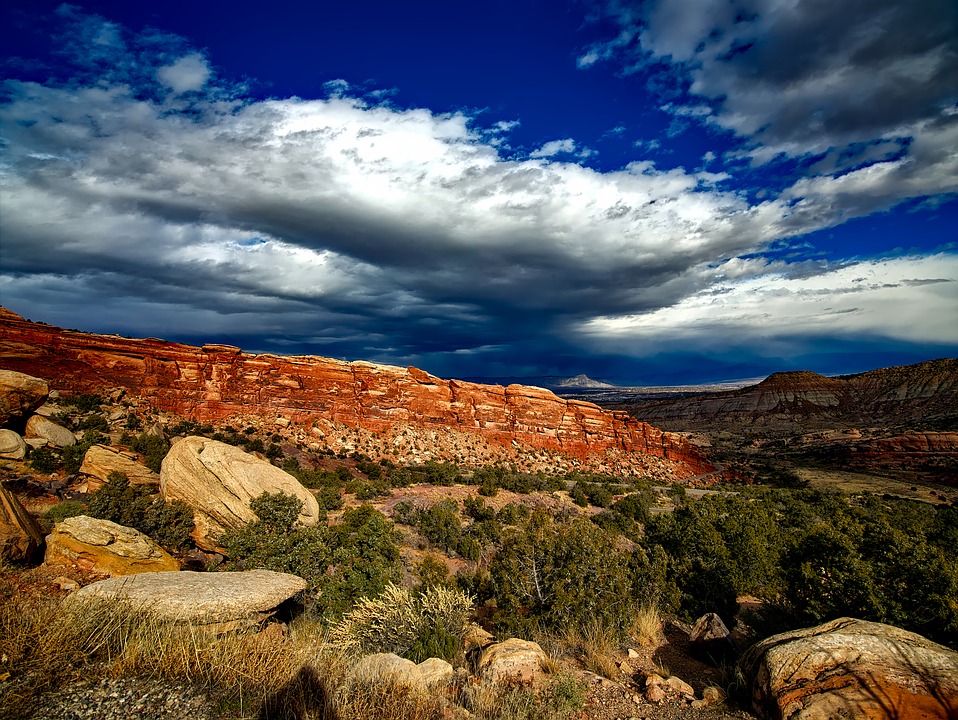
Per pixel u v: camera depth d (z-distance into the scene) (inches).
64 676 219.5
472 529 1077.1
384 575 494.6
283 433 2192.4
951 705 247.3
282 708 219.8
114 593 299.9
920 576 371.2
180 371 2190.0
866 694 253.3
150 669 238.1
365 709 227.9
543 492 1940.2
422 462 2353.6
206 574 382.0
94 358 2005.4
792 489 2780.5
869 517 651.5
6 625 235.9
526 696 283.3
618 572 492.4
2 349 1809.8
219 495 749.3
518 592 483.5
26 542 433.1
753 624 458.3
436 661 309.6
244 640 280.4
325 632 388.8
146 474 974.4
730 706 285.6
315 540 568.7
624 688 319.3
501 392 3307.1
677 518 1015.0
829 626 311.1
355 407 2623.0
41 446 1061.8
